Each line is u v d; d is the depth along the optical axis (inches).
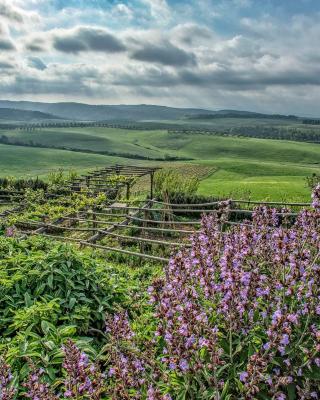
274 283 167.8
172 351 147.5
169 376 156.9
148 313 253.1
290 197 1640.0
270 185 2207.2
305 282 167.8
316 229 185.9
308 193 1822.1
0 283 290.7
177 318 155.1
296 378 153.8
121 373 146.3
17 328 249.1
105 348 206.8
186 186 1267.2
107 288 305.9
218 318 170.2
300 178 3203.7
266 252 193.6
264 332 161.5
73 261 319.6
